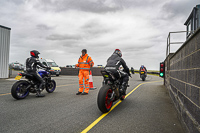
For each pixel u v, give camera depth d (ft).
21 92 18.72
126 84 16.58
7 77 52.13
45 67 21.25
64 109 14.42
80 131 9.53
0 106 15.39
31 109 14.35
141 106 15.72
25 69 19.88
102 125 10.51
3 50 50.78
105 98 12.87
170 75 21.24
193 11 29.45
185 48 10.66
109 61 15.40
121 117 12.23
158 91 25.45
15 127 10.13
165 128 10.07
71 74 83.87
